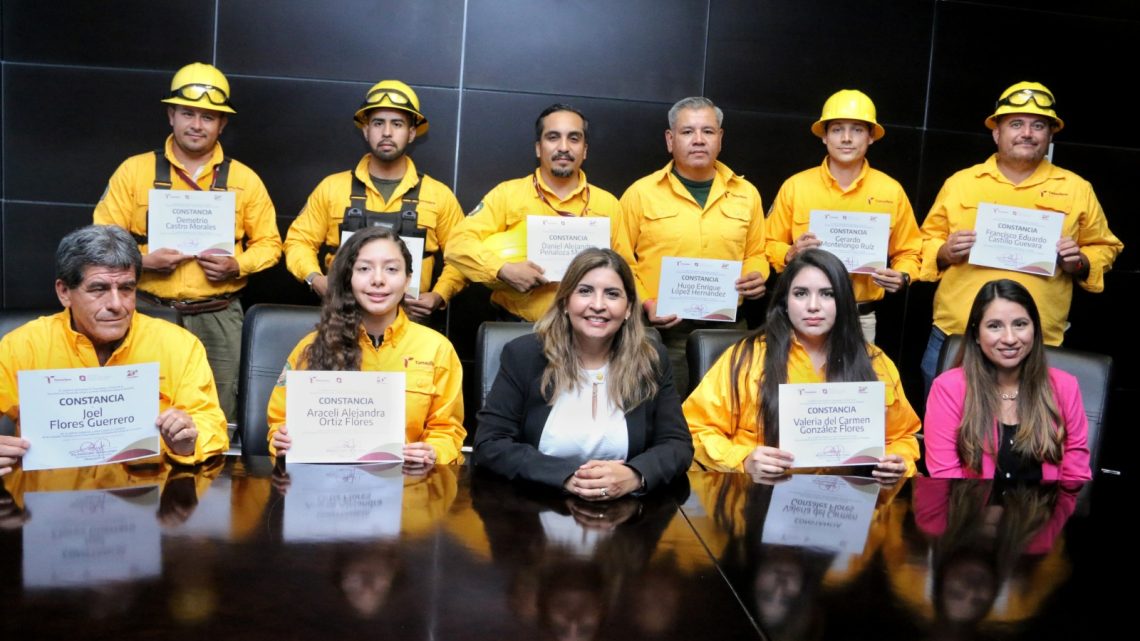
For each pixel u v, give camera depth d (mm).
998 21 4598
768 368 2449
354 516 1697
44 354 2195
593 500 1881
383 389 2117
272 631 1211
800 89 4520
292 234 3768
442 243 3861
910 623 1336
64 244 2115
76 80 4184
